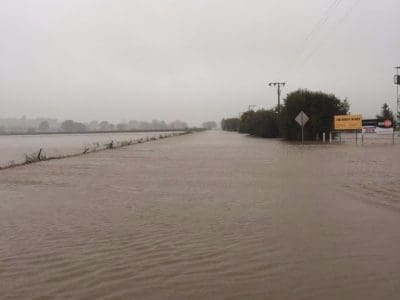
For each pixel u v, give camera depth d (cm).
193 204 1235
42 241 841
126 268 678
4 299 559
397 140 5066
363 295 558
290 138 5647
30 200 1317
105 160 2864
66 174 2030
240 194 1402
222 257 729
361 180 1653
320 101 5375
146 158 3019
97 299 557
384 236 846
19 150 4978
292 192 1419
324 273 642
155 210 1150
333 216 1037
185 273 653
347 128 4762
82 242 832
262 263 693
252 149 3850
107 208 1182
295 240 826
